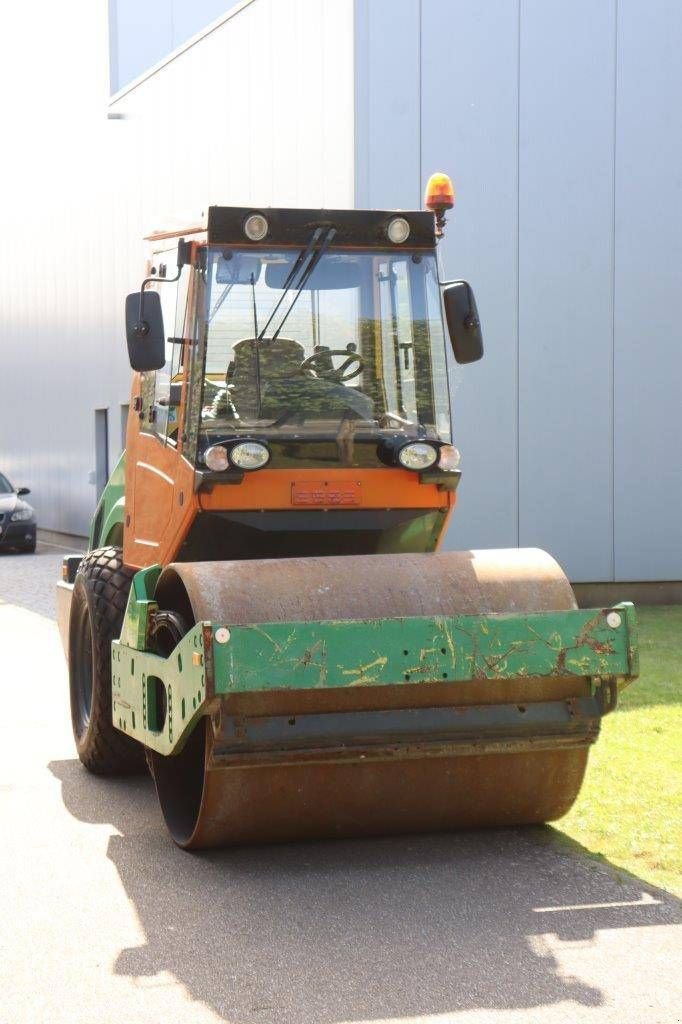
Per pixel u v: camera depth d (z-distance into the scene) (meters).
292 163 15.48
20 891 5.69
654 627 13.57
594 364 15.12
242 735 5.61
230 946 5.00
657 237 15.21
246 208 6.62
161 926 5.23
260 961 4.84
